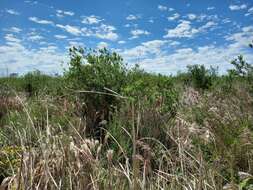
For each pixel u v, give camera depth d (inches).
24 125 229.8
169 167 182.1
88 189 151.7
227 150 207.2
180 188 155.5
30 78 503.8
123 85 255.4
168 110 253.4
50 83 402.0
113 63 266.7
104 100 250.1
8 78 498.9
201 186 150.8
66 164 157.4
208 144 221.5
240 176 173.2
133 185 148.6
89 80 252.5
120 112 236.1
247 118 262.1
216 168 177.5
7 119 271.1
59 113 253.9
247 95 328.2
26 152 166.7
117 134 214.1
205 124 255.6
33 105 285.4
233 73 346.6
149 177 170.4
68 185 149.6
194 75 500.7
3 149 192.2
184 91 405.4
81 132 218.4
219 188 154.3
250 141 213.2
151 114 230.4
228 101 320.5
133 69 276.5
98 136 227.0
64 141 175.8
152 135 215.6
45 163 149.4
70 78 262.7
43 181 144.6
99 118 245.3
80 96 256.4
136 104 239.1
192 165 173.6
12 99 327.3
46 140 170.2
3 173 173.3
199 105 320.2
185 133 226.4
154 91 253.4
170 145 214.7
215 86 442.0
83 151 163.5
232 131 241.1
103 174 163.9
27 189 139.7
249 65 341.4
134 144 158.9
